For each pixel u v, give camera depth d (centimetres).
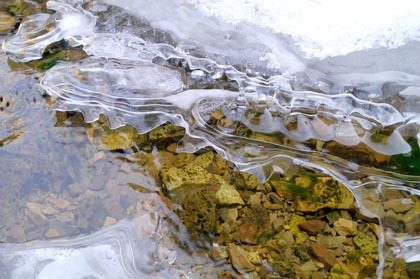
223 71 171
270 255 152
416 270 151
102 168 162
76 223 155
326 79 168
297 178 161
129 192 159
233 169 162
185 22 176
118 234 154
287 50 170
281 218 156
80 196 158
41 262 150
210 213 156
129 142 165
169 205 157
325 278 150
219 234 154
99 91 170
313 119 167
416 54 168
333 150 164
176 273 150
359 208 158
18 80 172
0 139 164
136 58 173
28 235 153
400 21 170
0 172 160
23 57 175
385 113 166
